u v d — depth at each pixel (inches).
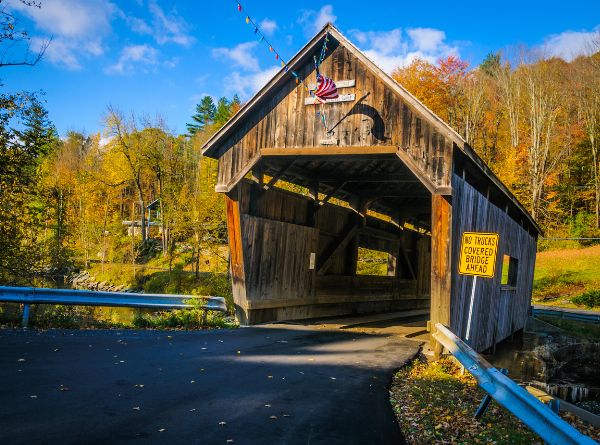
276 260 558.6
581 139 1914.4
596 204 1803.6
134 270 1465.3
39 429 166.1
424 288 1037.2
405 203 882.1
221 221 1133.7
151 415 191.6
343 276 702.5
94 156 2174.0
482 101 1918.1
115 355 299.7
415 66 1701.5
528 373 521.3
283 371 295.0
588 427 295.4
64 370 250.5
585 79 1894.7
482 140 1946.4
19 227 605.0
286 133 493.0
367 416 216.8
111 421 180.5
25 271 606.9
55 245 700.0
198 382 250.4
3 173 566.6
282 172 554.6
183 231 1186.0
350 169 629.9
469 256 342.0
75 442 157.5
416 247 995.9
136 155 1763.0
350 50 464.8
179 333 418.0
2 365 249.3
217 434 176.9
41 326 390.3
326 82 466.0
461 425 217.9
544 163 1774.1
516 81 1957.4
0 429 163.2
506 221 636.1
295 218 611.8
